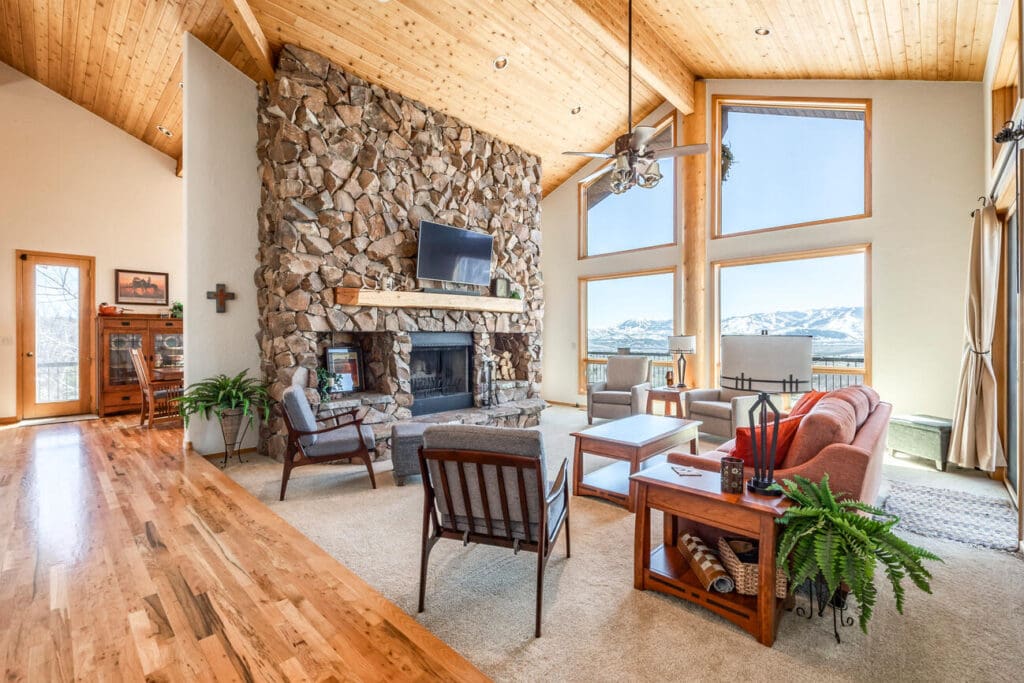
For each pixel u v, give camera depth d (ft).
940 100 16.15
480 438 6.67
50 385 21.35
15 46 18.62
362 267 16.06
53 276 21.33
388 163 16.83
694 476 7.67
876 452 7.71
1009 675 5.64
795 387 6.63
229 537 8.97
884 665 5.81
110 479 12.46
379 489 12.43
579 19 15.23
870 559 5.71
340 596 7.01
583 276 26.40
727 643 6.23
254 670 5.44
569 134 22.33
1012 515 10.72
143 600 6.82
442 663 5.65
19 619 6.33
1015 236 12.24
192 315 15.15
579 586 7.65
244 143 16.15
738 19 15.53
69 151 21.53
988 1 11.87
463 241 18.72
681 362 21.54
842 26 14.53
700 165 21.04
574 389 26.86
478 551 8.88
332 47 14.87
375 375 17.65
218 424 15.72
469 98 18.35
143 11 14.92
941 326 16.14
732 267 21.07
